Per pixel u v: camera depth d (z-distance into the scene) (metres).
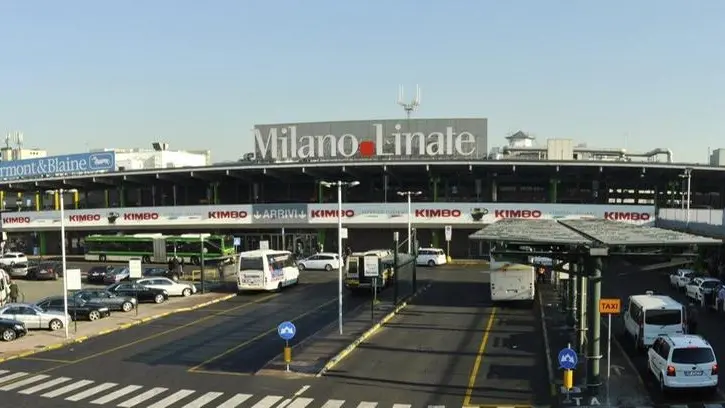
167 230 75.50
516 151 77.62
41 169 79.69
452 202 67.56
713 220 42.62
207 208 71.38
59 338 30.94
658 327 24.73
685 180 65.81
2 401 20.23
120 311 38.50
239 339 29.86
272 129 70.50
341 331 29.62
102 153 76.94
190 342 29.47
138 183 80.31
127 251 68.25
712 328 29.77
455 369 23.34
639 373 22.44
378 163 63.25
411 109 74.19
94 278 54.47
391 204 66.00
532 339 28.47
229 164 70.06
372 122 67.81
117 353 27.52
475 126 65.75
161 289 42.78
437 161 62.56
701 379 19.20
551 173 65.50
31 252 84.19
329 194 74.56
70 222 77.31
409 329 31.16
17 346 29.25
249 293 46.53
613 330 30.12
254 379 22.42
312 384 21.62
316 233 70.56
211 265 62.56
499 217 64.00
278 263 47.50
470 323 32.53
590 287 20.00
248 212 69.94
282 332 23.53
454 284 48.47
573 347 26.22
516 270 37.00
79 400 20.23
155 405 19.53
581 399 19.45
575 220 34.84
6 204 93.56
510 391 20.52
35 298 46.88
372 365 24.08
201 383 22.05
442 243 68.88
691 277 41.12
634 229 25.23
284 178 73.25
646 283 46.97
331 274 58.41
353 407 18.98
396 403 19.36
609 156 76.38
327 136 68.75
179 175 72.62
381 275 43.53
